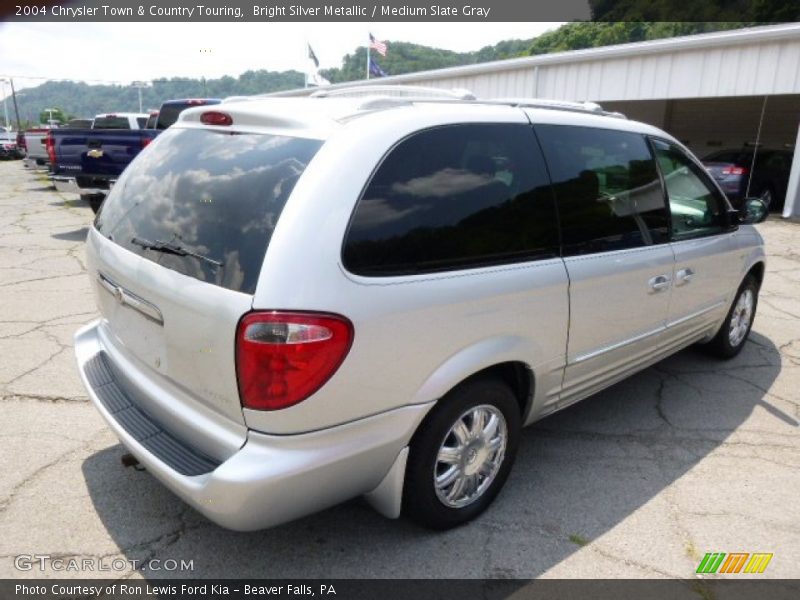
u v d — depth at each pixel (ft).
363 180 7.07
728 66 41.01
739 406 13.09
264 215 6.88
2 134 117.60
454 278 7.70
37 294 20.02
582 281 9.40
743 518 9.32
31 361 14.39
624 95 47.01
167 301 7.31
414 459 7.98
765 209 14.16
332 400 6.76
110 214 9.33
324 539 8.63
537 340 8.90
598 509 9.46
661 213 11.44
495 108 8.96
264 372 6.45
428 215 7.60
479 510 9.12
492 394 8.61
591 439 11.63
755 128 61.16
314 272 6.56
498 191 8.45
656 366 15.28
